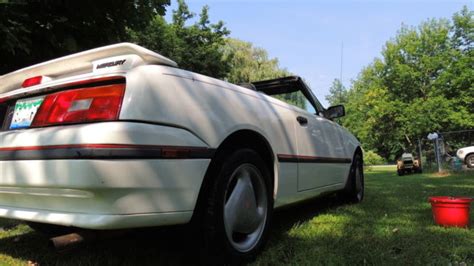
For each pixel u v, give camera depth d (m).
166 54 15.65
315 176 3.74
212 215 2.28
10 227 3.76
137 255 2.73
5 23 3.62
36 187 2.02
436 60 34.59
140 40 13.27
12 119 2.42
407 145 38.22
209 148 2.24
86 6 4.45
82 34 4.73
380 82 38.00
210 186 2.31
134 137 1.87
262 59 26.28
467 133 17.64
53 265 2.61
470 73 32.66
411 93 36.31
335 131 4.49
